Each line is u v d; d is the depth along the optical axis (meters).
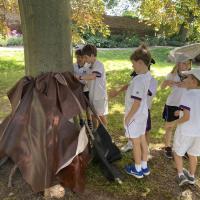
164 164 2.72
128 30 14.75
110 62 8.28
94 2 4.72
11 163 2.55
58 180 2.23
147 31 14.78
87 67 2.76
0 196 2.21
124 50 11.23
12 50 9.71
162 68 7.73
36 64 2.37
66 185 2.24
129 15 14.83
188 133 2.26
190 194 2.33
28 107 2.26
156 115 4.01
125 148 2.89
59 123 2.21
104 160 2.46
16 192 2.26
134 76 2.46
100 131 2.55
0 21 5.00
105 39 12.59
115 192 2.31
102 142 2.54
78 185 2.24
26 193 2.25
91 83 2.74
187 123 2.26
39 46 2.33
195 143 2.31
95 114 2.57
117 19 14.65
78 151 2.20
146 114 2.37
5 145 2.21
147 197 2.28
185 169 2.56
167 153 2.83
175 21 4.45
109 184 2.39
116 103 4.42
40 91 2.28
